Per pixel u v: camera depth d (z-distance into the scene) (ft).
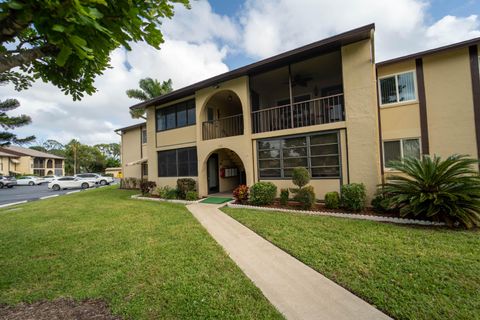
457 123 24.72
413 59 26.73
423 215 19.88
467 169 19.10
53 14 5.74
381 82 28.58
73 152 158.40
